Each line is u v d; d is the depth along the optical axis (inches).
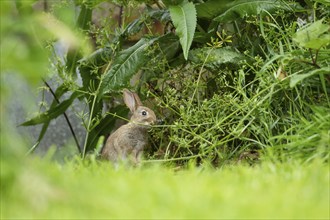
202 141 414.6
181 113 409.4
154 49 440.8
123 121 539.2
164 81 450.0
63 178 218.8
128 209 180.9
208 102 411.8
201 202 189.0
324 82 370.6
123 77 432.8
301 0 455.2
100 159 452.4
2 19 193.3
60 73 447.8
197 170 286.5
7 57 187.2
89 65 464.4
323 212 183.2
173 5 424.5
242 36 454.9
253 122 404.5
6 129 207.3
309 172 247.4
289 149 348.5
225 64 444.8
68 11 207.6
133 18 529.7
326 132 348.5
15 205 186.5
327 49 378.9
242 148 406.3
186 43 387.5
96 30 494.3
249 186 220.8
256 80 417.4
